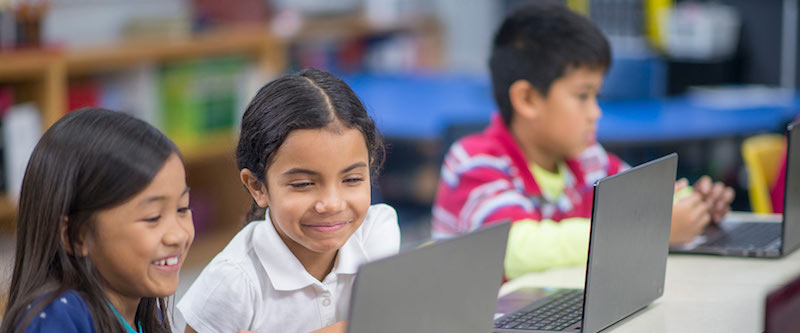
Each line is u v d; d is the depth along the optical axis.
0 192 3.91
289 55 5.59
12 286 1.50
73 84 4.37
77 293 1.43
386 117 4.96
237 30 5.09
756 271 2.38
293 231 1.70
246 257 1.81
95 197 1.42
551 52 2.68
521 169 2.75
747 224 2.86
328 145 1.65
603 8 5.57
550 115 2.72
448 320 1.51
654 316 2.01
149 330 1.65
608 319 1.91
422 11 6.69
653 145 4.41
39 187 1.44
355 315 1.32
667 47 5.73
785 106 5.04
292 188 1.68
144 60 4.50
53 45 4.34
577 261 2.48
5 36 4.06
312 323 1.83
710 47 5.67
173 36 4.73
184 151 4.57
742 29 5.78
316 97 1.67
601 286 1.86
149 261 1.46
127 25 4.85
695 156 4.83
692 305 2.09
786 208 2.49
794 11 5.62
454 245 1.49
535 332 1.90
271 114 1.68
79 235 1.44
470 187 2.70
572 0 5.59
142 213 1.44
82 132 1.44
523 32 2.73
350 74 5.98
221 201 4.89
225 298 1.77
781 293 1.38
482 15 6.89
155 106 4.57
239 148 1.78
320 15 5.77
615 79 5.02
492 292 1.62
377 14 6.32
